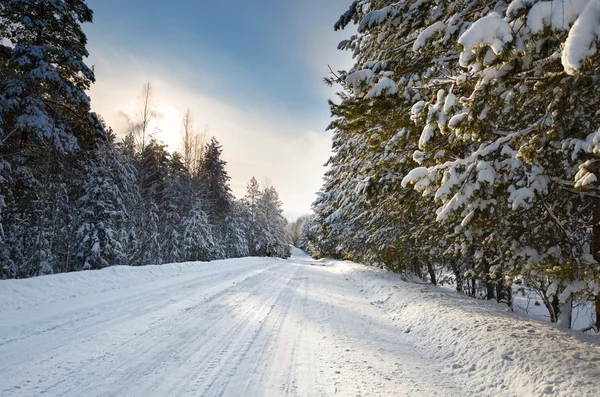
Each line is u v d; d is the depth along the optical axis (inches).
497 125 174.4
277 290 417.4
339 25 240.8
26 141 444.5
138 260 922.1
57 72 439.8
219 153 1615.4
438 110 158.2
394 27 196.4
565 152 150.2
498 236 211.5
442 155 192.5
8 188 447.8
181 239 1165.7
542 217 200.1
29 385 134.3
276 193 2444.6
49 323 219.9
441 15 180.4
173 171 1279.5
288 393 136.8
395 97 196.1
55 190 653.3
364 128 246.7
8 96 403.9
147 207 1013.8
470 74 136.9
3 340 185.8
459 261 386.3
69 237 732.7
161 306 284.7
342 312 304.2
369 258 507.2
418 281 526.0
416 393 141.9
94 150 622.2
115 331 209.0
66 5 454.0
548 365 137.9
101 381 140.6
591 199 190.7
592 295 159.5
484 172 146.4
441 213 158.4
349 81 210.4
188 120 1208.8
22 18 428.5
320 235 1364.4
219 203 1569.9
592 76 120.8
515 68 111.7
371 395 138.5
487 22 99.8
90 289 340.8
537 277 195.6
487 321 204.2
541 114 171.9
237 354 178.9
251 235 1978.3
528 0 94.8
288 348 192.4
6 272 566.6
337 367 167.0
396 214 322.7
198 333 213.3
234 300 329.1
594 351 146.1
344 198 418.3
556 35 90.0
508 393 135.1
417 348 208.5
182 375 149.7
